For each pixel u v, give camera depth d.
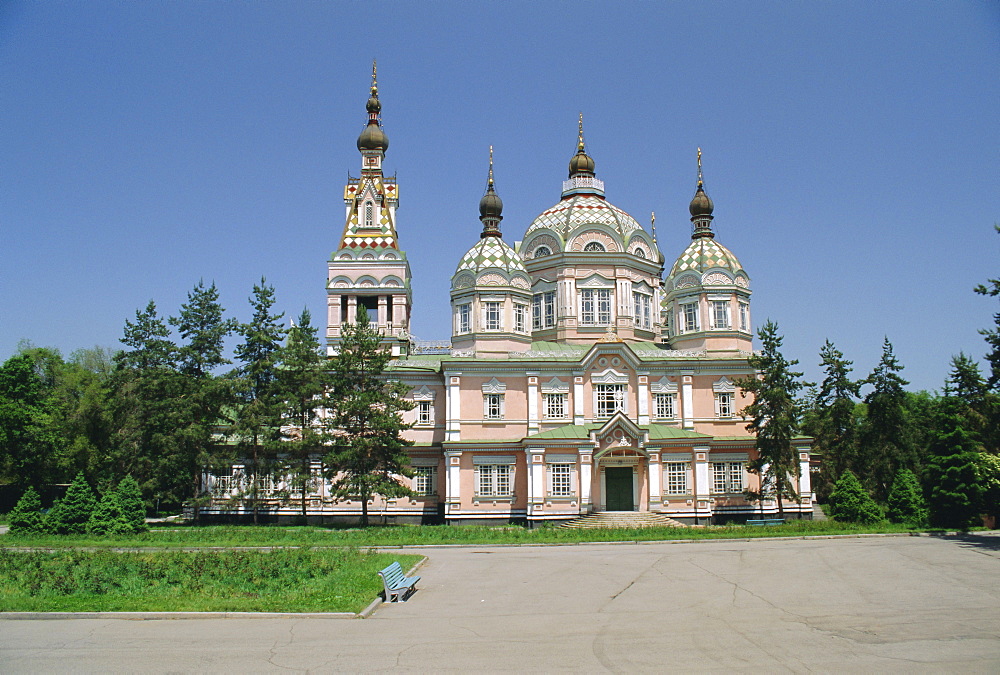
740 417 62.31
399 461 55.72
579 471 57.94
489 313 63.09
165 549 42.16
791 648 19.88
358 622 23.11
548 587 29.55
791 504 60.41
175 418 59.22
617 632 21.75
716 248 66.00
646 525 53.72
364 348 56.66
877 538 45.38
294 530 51.09
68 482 75.88
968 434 51.12
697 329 64.44
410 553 40.16
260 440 60.59
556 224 70.56
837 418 72.06
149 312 65.12
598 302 67.56
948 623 22.78
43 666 18.33
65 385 80.44
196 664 18.48
